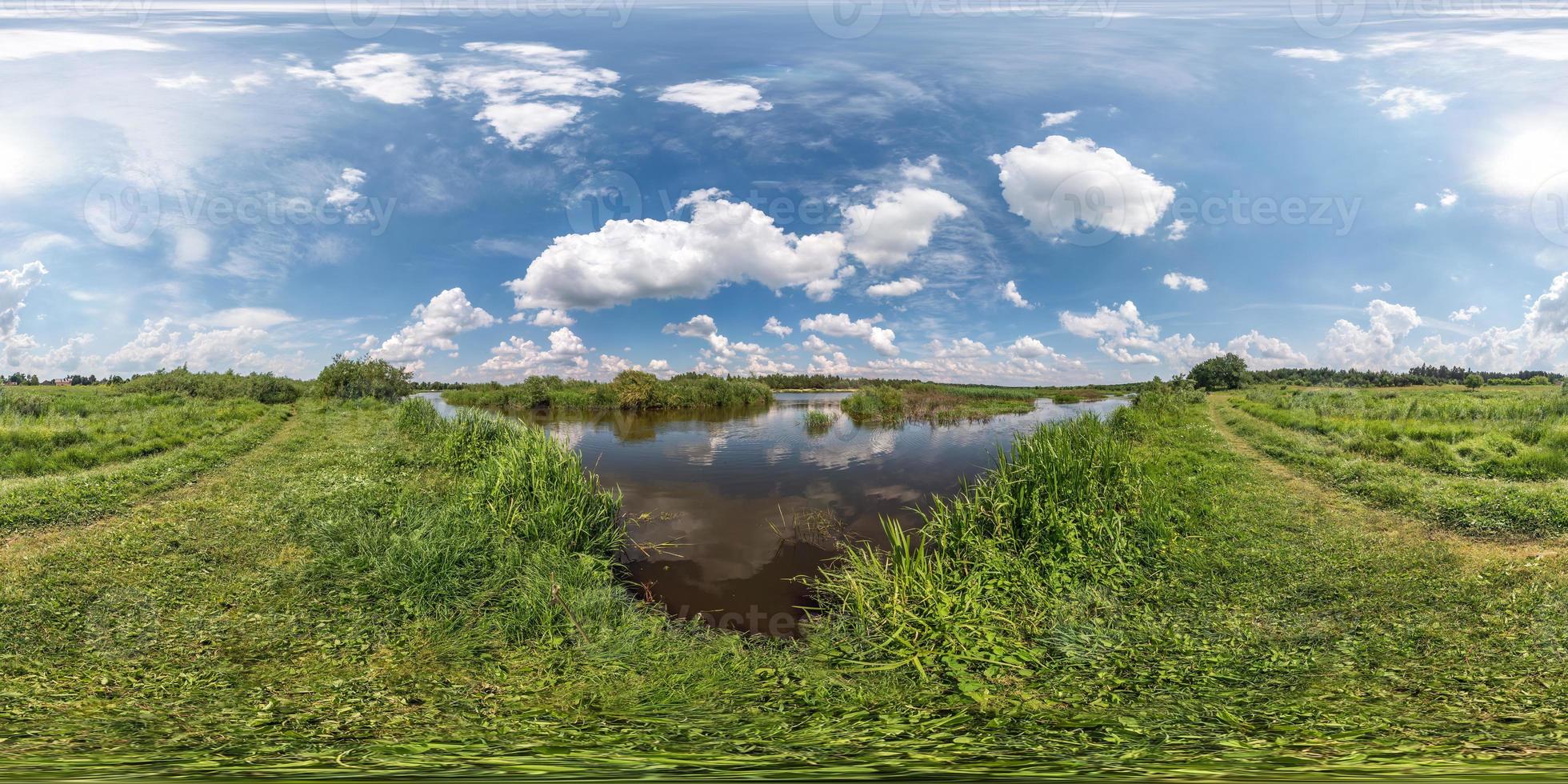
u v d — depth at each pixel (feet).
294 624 15.72
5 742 9.75
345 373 86.79
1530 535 21.20
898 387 102.63
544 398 88.79
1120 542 20.22
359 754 9.20
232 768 8.47
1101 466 24.73
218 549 20.97
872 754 9.17
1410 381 140.46
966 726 10.77
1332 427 47.34
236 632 15.31
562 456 27.66
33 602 16.51
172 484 30.42
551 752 9.30
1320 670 12.93
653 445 46.80
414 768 8.40
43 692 12.14
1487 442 36.55
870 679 13.42
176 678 12.99
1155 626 15.44
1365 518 24.20
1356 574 18.51
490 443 36.99
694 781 7.75
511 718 11.30
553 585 16.98
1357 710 10.87
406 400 60.64
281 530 22.86
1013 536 20.56
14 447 38.19
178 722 10.84
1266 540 21.67
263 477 32.55
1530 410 49.34
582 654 14.58
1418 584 17.44
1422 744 9.18
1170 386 96.68
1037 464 23.27
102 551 20.44
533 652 14.74
